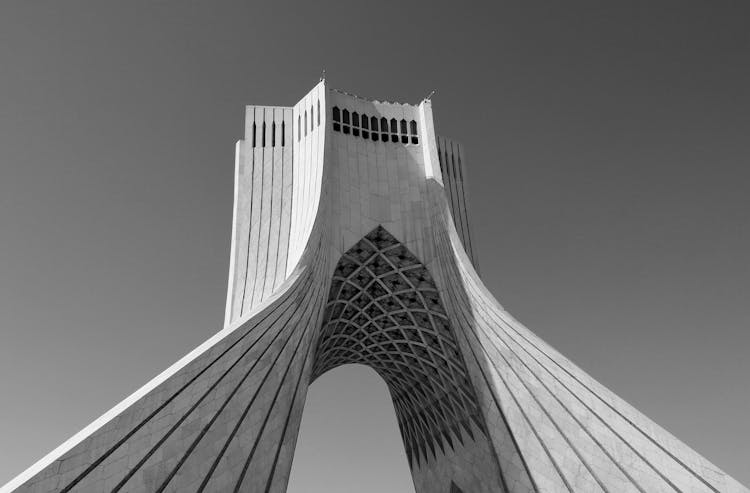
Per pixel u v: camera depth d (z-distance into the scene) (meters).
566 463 17.55
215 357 15.27
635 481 15.83
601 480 16.52
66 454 11.52
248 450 15.27
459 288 22.44
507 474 19.91
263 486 15.54
